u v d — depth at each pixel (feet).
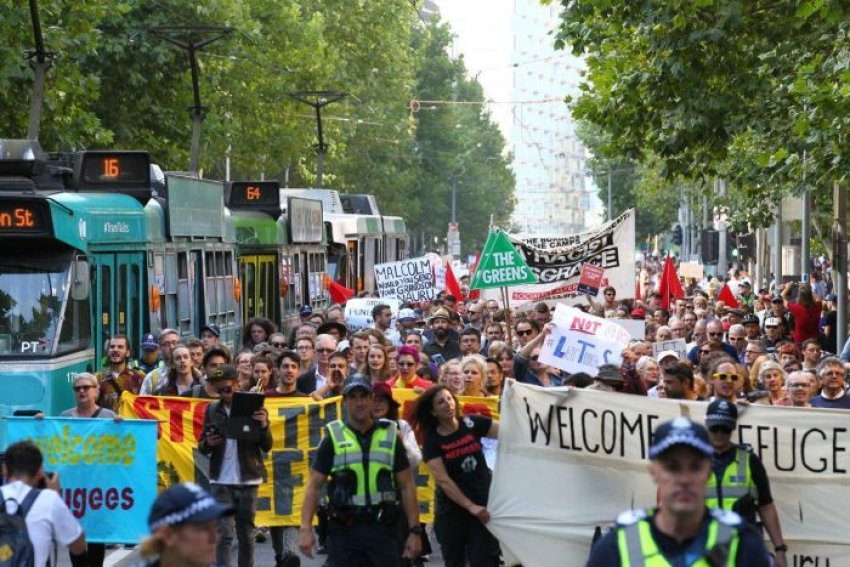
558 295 113.29
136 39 168.14
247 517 53.01
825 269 189.16
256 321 85.61
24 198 70.23
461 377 57.67
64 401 70.33
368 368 61.77
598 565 24.85
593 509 46.52
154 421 52.06
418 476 57.41
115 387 67.67
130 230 80.07
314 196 169.07
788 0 87.66
